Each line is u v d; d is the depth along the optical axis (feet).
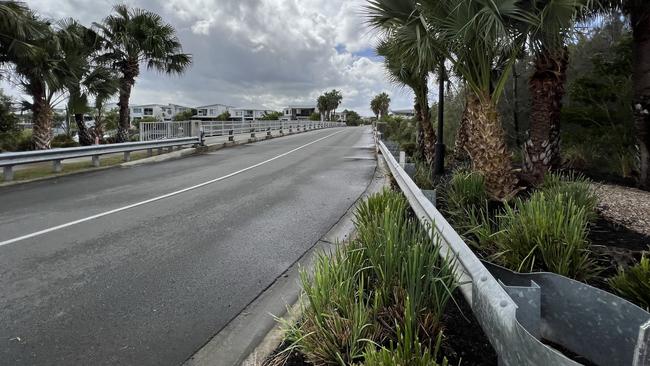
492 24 14.05
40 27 40.57
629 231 11.80
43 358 7.74
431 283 7.56
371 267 8.45
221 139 65.05
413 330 6.65
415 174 22.00
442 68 24.73
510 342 4.96
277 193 24.30
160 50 54.13
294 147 59.52
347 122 309.63
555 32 14.94
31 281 11.30
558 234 9.12
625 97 25.40
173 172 33.32
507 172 16.15
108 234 15.84
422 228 10.18
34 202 21.79
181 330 8.80
